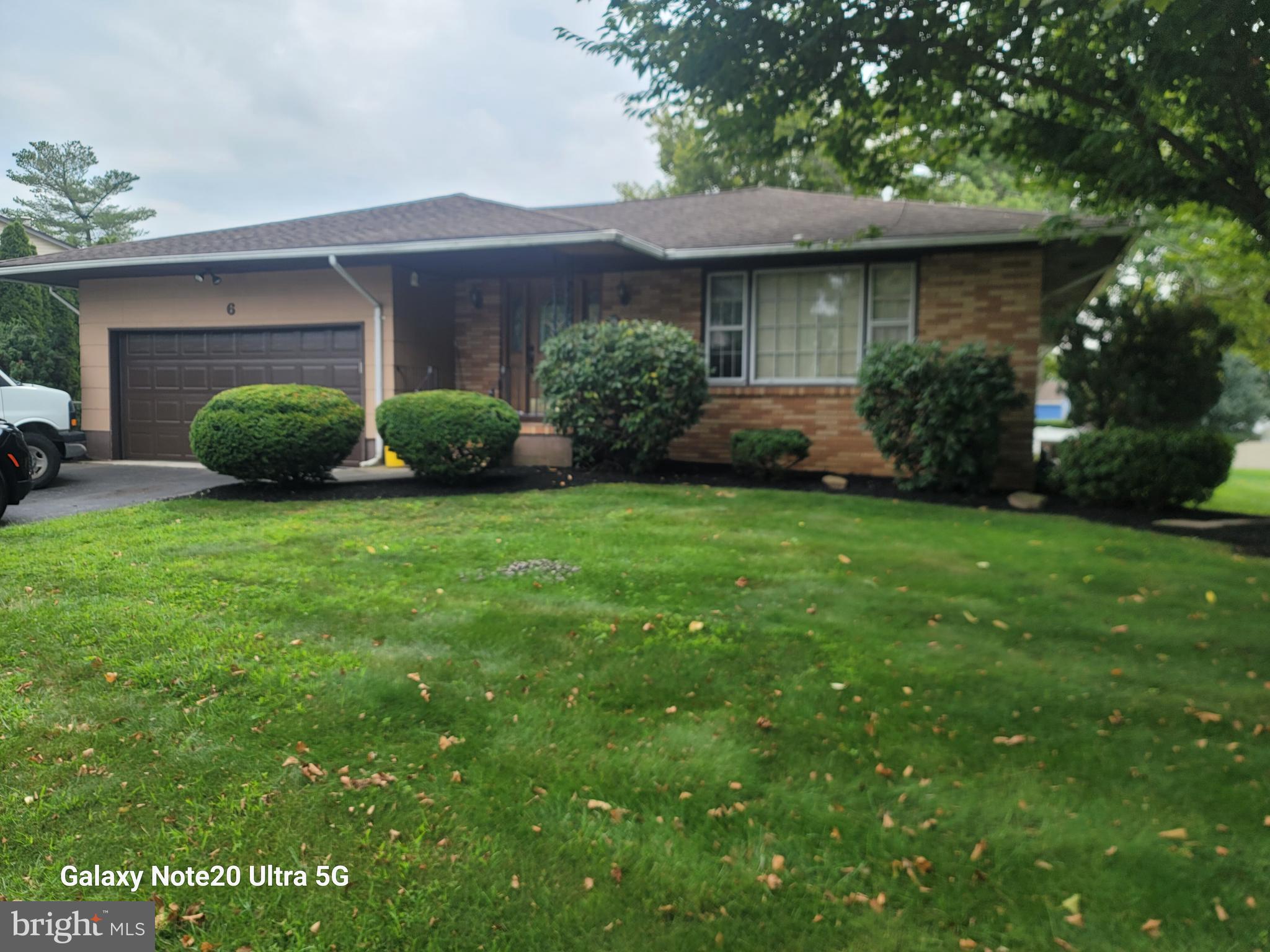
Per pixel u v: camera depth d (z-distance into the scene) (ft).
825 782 10.15
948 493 31.55
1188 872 8.45
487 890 7.91
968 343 31.60
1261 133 17.97
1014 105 24.53
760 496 29.45
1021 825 9.29
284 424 27.45
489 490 29.30
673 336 32.76
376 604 16.24
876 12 19.52
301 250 34.99
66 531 21.76
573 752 10.66
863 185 28.02
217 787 9.54
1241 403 91.71
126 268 39.06
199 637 13.96
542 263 38.81
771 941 7.34
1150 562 21.49
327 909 7.58
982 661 14.15
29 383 46.83
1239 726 11.84
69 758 10.07
